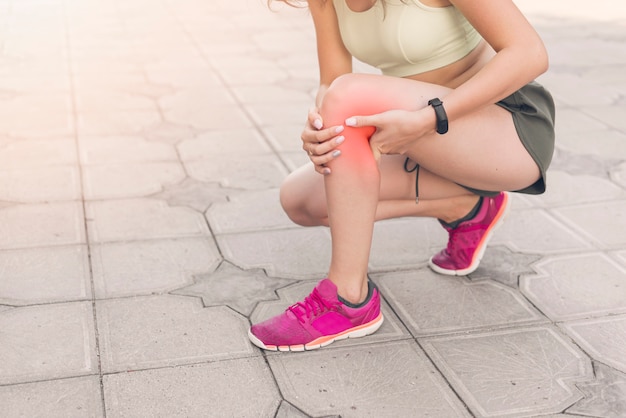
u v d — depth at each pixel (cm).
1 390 194
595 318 230
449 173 214
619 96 435
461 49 209
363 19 207
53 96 424
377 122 193
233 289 244
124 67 483
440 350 214
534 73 193
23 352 209
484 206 240
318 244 274
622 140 372
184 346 214
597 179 328
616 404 194
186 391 196
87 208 296
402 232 282
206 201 305
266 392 196
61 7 641
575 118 399
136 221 287
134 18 613
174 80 459
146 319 226
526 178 213
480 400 195
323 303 212
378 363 208
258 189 318
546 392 198
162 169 335
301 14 638
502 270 256
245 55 517
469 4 191
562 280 251
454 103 194
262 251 268
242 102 424
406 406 192
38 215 288
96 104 414
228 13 640
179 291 242
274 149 361
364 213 202
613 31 576
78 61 492
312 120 199
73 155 346
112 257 261
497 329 225
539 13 627
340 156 197
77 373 201
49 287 241
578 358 212
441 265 253
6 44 526
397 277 252
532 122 211
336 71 232
